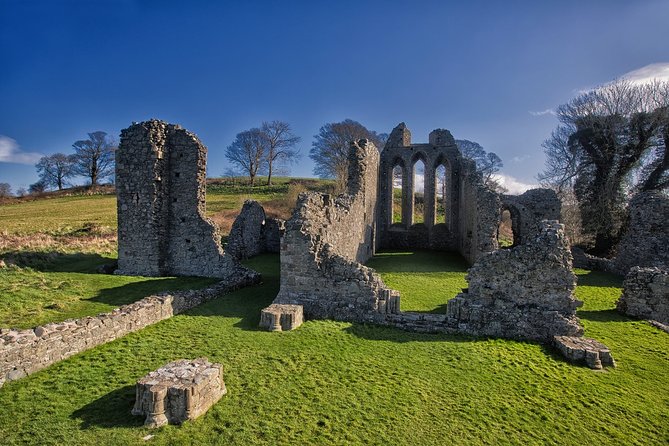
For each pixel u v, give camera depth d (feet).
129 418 24.07
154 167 60.59
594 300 59.06
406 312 44.09
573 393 30.58
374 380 30.81
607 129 107.04
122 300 47.50
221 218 138.31
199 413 24.67
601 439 25.39
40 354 29.81
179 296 44.55
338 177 176.14
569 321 39.34
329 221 52.54
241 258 84.17
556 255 40.27
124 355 32.81
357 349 36.24
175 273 62.59
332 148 200.23
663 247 73.82
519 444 24.45
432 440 24.23
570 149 118.62
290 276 45.27
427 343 38.19
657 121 99.25
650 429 26.63
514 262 40.93
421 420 26.12
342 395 28.40
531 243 41.24
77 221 122.42
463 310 41.39
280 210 158.92
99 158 250.57
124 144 61.31
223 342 36.35
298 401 27.25
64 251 72.02
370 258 92.43
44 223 117.29
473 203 83.76
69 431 22.75
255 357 33.55
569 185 124.06
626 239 80.94
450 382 31.24
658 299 49.32
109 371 30.07
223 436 22.98
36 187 263.90
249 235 89.10
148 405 23.73
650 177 103.76
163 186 61.93
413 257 95.45
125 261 62.08
